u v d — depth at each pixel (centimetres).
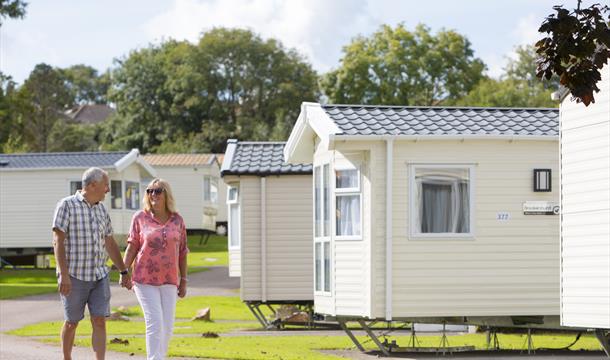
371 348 1872
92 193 1224
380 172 1775
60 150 9200
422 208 1791
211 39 8844
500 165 1814
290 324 2347
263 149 2484
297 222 2391
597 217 1566
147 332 1222
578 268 1602
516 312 1805
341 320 1856
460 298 1792
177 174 6003
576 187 1608
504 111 1909
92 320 1229
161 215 1249
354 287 1812
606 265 1550
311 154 2059
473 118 1862
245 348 1772
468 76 7531
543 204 1819
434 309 1784
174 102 8794
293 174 2383
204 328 2288
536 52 924
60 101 10394
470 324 1820
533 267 1814
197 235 6462
